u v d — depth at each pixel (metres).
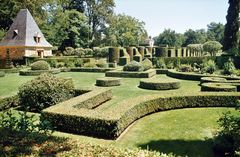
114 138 8.51
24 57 35.47
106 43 62.03
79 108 10.17
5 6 44.72
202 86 16.06
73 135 8.84
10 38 40.34
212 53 47.06
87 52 51.06
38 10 50.09
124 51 39.19
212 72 25.56
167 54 42.38
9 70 30.27
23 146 5.20
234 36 34.12
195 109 12.11
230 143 6.93
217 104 12.46
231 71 24.23
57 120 9.31
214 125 9.71
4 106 12.47
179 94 12.52
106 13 58.88
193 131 9.09
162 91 18.20
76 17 54.22
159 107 11.91
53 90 12.34
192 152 7.31
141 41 72.31
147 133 8.98
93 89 14.59
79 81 23.73
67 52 49.38
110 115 8.97
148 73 25.61
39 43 41.50
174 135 8.73
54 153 4.88
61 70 31.81
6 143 5.38
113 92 17.73
